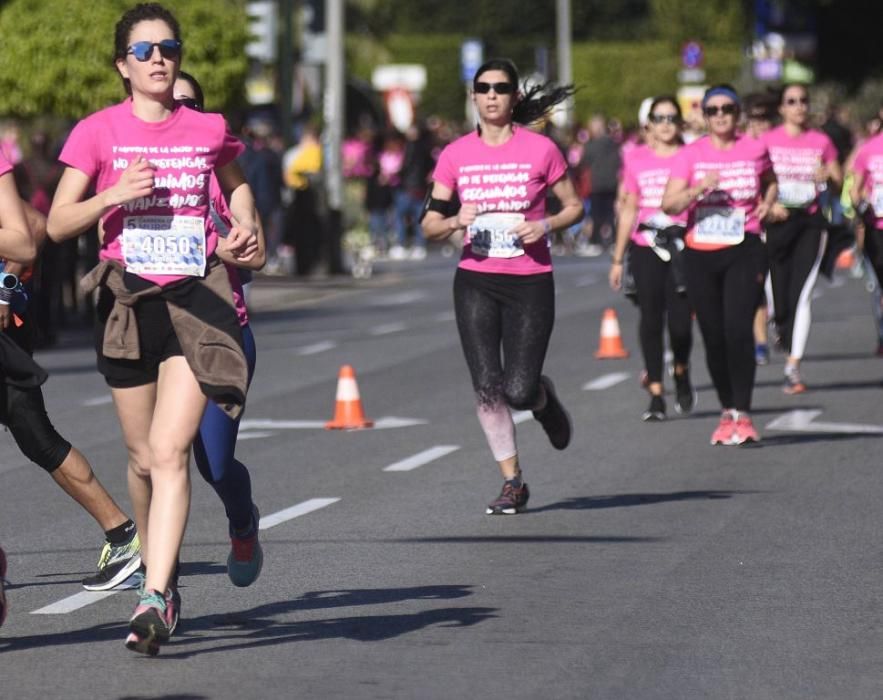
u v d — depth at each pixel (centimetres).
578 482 2469
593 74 16688
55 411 3325
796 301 3375
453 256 8344
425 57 18200
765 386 3506
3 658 1560
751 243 2753
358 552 2012
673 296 3047
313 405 3353
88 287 1555
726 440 2773
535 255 2216
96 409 3350
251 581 1738
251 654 1565
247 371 1538
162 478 1517
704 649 1569
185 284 1539
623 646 1581
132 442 1609
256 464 2664
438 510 2270
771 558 1948
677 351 3073
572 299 5662
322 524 2186
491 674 1494
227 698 1427
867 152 3459
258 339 4656
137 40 1523
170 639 1620
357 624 1673
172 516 1512
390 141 8456
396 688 1454
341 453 2762
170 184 1538
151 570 1508
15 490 2484
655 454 2705
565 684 1461
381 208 8112
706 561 1936
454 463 2650
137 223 1538
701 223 2753
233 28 6156
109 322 1551
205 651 1578
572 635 1622
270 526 2177
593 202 8212
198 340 1522
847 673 1488
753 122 3412
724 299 2762
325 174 6881
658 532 2103
